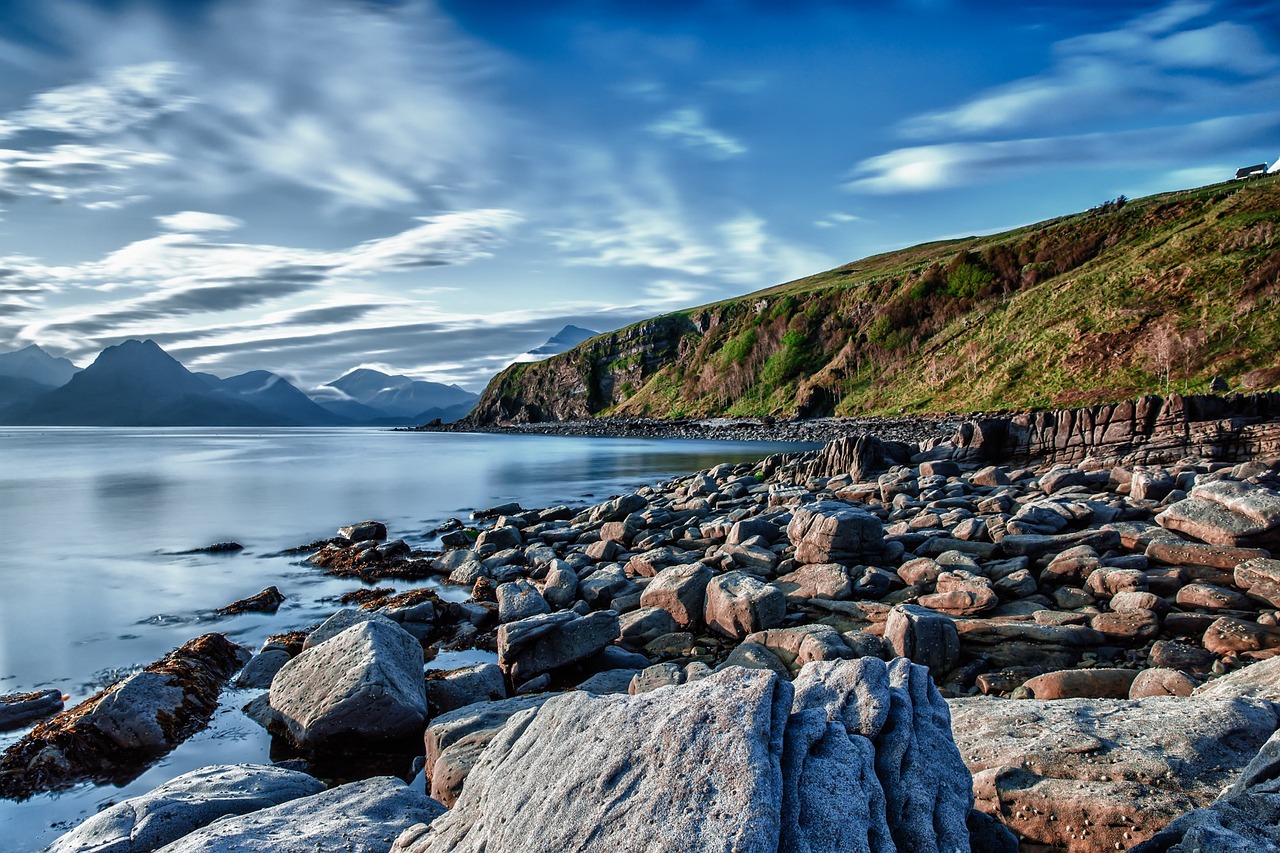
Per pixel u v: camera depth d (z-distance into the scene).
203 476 58.50
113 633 16.25
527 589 16.83
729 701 4.42
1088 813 5.73
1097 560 14.27
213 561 24.50
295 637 14.73
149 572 22.80
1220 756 6.21
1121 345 87.25
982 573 14.95
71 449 105.88
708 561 18.27
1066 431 35.81
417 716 10.16
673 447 95.94
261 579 21.75
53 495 44.81
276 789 7.37
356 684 10.14
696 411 165.12
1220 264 87.94
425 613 16.19
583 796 4.05
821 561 16.69
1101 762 6.30
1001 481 26.89
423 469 64.94
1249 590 12.18
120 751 9.90
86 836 6.39
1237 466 20.42
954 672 11.39
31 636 16.03
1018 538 15.73
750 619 13.55
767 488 32.84
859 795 4.04
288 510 38.00
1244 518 14.01
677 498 33.62
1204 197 115.81
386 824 6.05
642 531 24.02
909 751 4.84
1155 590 13.06
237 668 13.38
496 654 14.42
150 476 58.62
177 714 10.70
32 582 21.44
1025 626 11.88
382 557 24.00
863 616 13.66
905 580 15.43
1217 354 76.12
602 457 79.19
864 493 26.88
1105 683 9.62
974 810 5.29
